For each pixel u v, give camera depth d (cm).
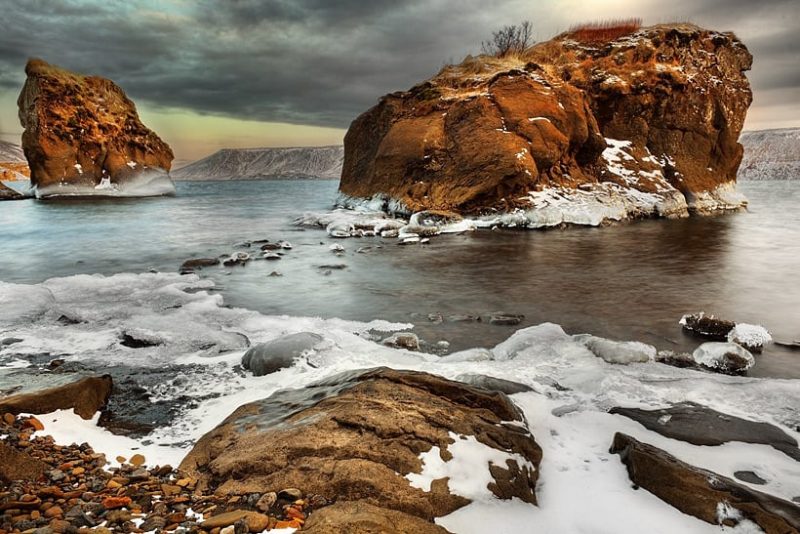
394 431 323
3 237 1647
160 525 249
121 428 392
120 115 4106
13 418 364
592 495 300
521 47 2883
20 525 240
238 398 438
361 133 2536
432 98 2181
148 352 564
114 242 1517
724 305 782
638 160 2141
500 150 1764
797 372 527
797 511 267
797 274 996
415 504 272
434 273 1024
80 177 3744
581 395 446
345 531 235
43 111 3538
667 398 438
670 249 1288
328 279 973
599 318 719
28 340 604
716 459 342
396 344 595
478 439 330
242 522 245
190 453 337
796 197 3331
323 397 386
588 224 1734
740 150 2334
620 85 2130
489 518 274
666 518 274
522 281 951
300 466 297
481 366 514
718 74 2352
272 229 1817
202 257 1241
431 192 1897
